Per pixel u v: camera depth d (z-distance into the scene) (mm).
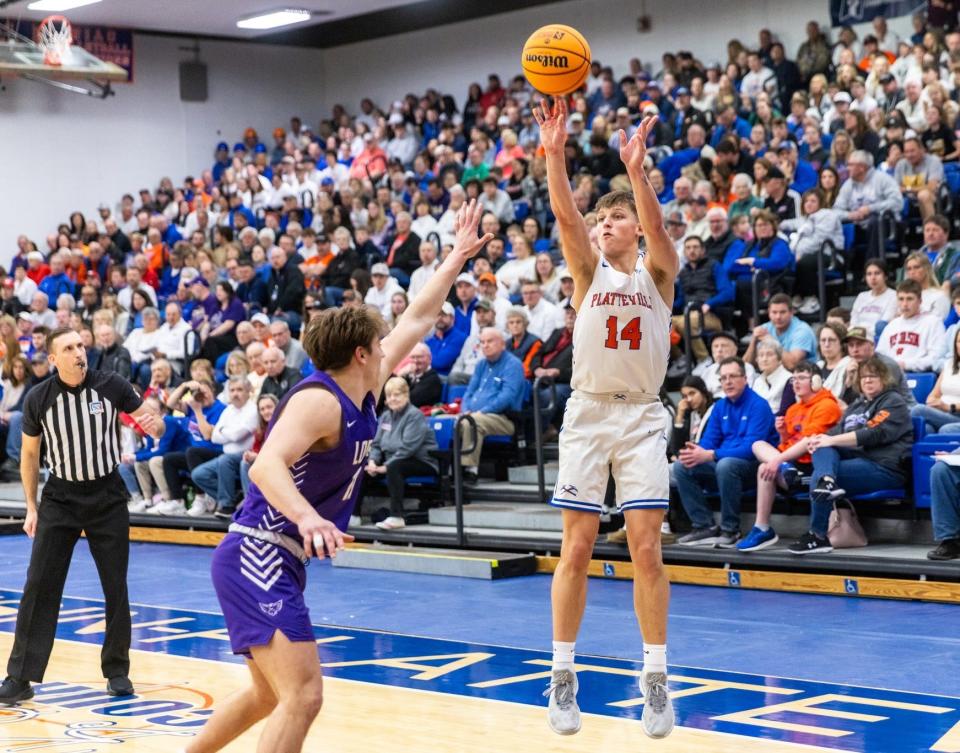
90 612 8656
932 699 5570
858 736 5020
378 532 10492
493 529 10273
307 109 22703
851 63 14906
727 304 11219
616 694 5863
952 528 7777
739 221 11602
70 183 20562
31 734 5418
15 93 20062
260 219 18875
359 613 8258
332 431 3625
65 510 6113
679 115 15586
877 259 10359
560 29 4938
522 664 6578
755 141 13820
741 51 16562
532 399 11062
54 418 6016
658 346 4734
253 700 3895
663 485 4699
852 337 8492
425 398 11469
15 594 9500
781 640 6898
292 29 21172
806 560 8234
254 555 3691
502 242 13500
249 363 12102
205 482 11680
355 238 16156
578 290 4801
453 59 20688
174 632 7824
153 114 21281
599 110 16844
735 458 8633
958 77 13398
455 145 18000
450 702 5812
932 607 7602
